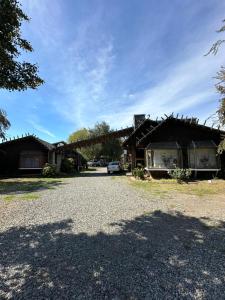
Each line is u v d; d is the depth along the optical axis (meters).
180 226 6.16
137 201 9.62
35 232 5.88
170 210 7.93
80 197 10.76
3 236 5.64
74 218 7.09
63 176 24.84
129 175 24.92
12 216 7.44
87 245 4.97
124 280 3.59
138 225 6.32
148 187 14.12
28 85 6.85
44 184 16.64
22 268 4.04
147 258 4.32
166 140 19.22
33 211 8.06
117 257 4.38
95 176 24.41
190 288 3.35
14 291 3.37
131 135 23.39
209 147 17.38
